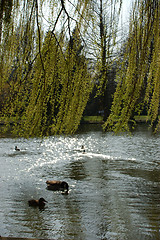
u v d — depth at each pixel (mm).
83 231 5438
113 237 5191
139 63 4074
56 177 10016
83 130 28406
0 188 8508
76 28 3979
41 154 14930
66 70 4109
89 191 8273
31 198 7613
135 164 12133
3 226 5680
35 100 4098
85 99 4449
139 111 4332
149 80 4152
